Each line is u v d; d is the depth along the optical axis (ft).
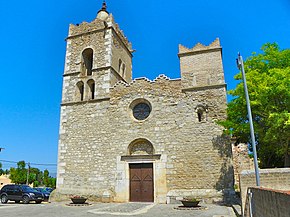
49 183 241.35
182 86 70.95
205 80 70.08
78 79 81.87
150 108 72.23
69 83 82.58
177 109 69.41
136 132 70.64
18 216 44.14
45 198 80.38
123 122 72.54
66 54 86.94
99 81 79.00
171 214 44.34
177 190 63.05
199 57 72.69
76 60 84.58
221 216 40.75
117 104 74.74
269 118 48.19
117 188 67.72
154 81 73.51
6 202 77.30
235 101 58.08
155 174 66.08
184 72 72.23
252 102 50.70
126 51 97.14
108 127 73.41
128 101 74.02
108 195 66.54
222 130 64.59
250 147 68.23
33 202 80.59
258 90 50.60
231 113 58.08
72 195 69.77
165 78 72.90
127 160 69.21
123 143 70.79
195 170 63.72
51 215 44.83
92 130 74.74
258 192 23.76
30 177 218.79
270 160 70.79
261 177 38.01
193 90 69.87
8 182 206.69
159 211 48.70
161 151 67.31
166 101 70.90
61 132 77.77
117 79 84.38
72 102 79.56
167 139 67.77
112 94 76.13
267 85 50.06
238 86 54.75
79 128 76.28
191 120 67.62
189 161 64.75
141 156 68.28
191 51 73.56
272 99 50.29
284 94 47.85
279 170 37.86
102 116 75.00
